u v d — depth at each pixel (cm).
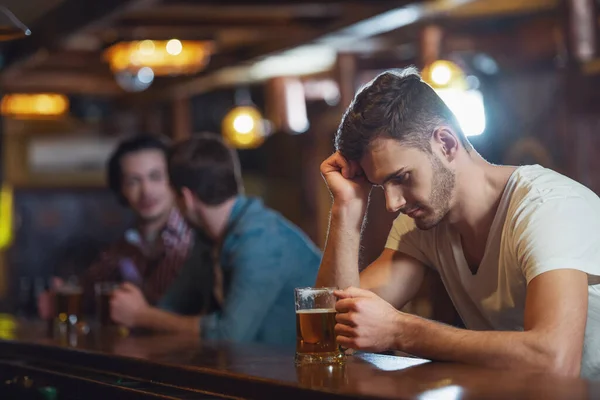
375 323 230
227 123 959
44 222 1196
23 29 364
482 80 873
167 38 716
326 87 982
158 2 600
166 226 490
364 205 275
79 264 1196
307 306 232
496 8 698
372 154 239
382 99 237
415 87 239
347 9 657
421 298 287
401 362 229
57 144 1198
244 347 285
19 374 305
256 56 812
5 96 952
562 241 222
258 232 363
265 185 1241
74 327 390
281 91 900
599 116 673
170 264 486
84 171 1207
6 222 1155
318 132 1100
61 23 637
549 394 172
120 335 353
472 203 248
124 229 1222
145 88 1031
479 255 254
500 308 250
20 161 1185
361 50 784
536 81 838
